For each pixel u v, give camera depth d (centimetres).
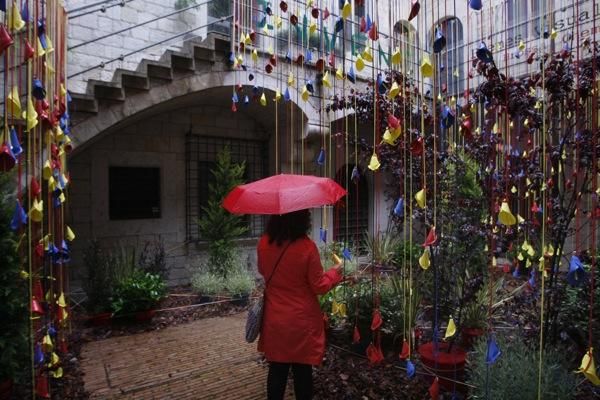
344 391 272
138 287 443
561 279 285
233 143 676
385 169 341
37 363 234
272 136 700
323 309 349
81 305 494
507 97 248
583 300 278
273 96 548
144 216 600
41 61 249
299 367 227
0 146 155
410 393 265
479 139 315
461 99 376
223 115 658
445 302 315
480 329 310
